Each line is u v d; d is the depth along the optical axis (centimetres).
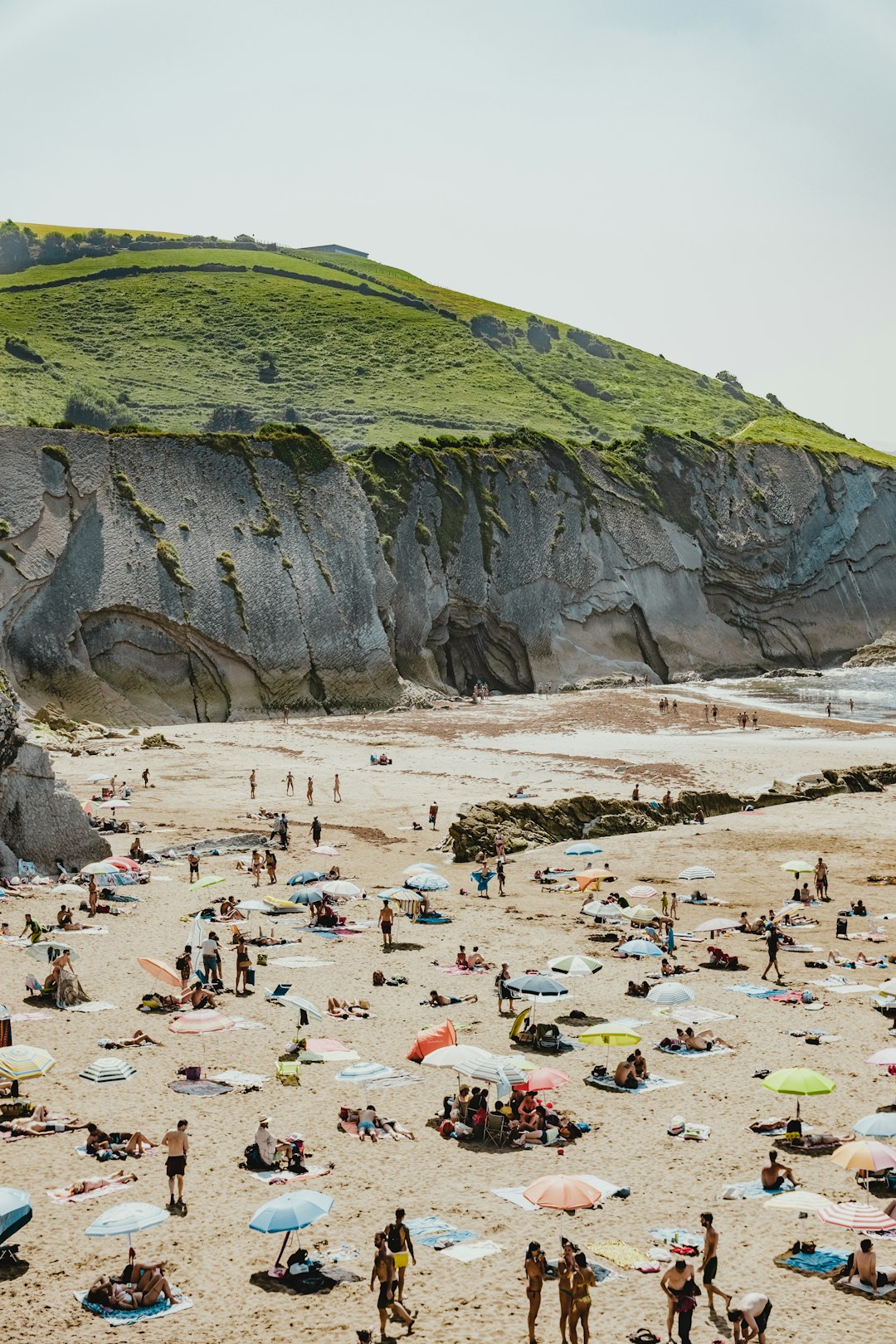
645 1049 2989
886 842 5756
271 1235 1981
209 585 11119
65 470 10875
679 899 4747
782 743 9050
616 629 14388
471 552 13475
